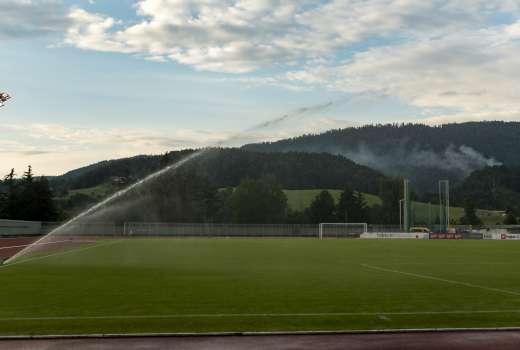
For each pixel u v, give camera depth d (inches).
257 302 663.8
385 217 6624.0
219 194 6087.6
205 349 423.8
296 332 477.7
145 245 2445.9
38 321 526.9
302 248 2203.5
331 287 832.9
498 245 2625.5
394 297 717.9
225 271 1115.3
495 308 625.6
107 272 1081.4
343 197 6264.8
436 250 2079.2
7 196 4719.5
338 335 472.7
